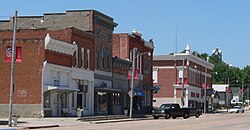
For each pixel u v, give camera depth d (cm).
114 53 7812
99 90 6562
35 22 6694
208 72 12938
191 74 10962
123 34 7806
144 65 8550
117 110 7281
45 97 5250
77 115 5625
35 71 5212
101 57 6750
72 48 5762
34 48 5234
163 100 10575
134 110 7581
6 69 5266
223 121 5916
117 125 4522
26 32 5784
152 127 4166
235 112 12156
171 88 10562
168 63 10600
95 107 6562
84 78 6144
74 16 6519
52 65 5341
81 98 6112
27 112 5200
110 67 7056
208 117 7888
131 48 7906
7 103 5247
